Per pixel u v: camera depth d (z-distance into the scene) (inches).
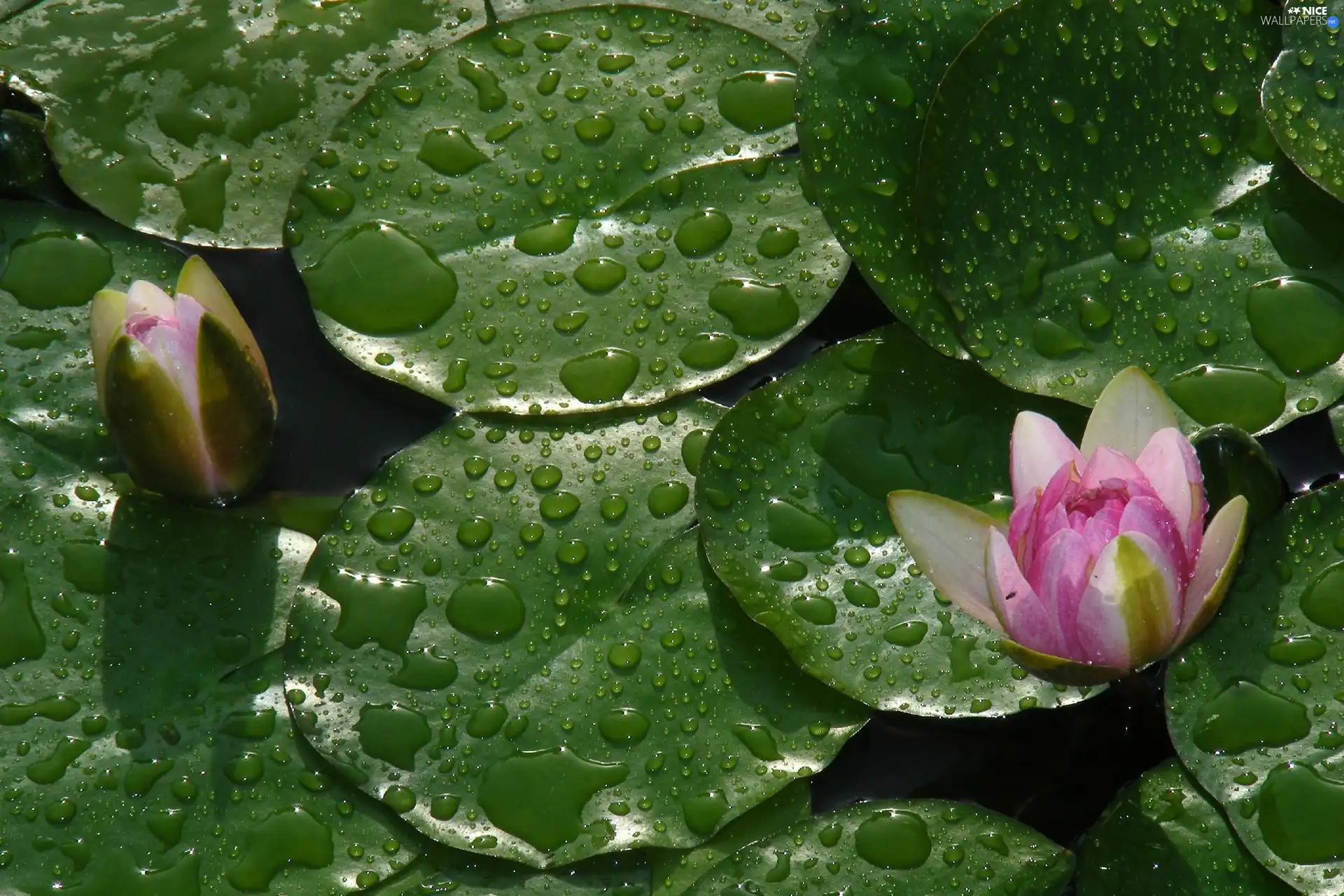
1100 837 78.2
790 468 79.3
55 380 80.0
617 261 80.1
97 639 79.0
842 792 78.7
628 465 79.5
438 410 80.4
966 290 79.1
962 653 78.6
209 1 81.0
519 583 79.1
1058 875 78.0
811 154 79.4
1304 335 79.0
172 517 79.6
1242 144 79.4
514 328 79.9
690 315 79.9
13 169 80.6
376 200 80.4
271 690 79.0
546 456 79.6
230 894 78.3
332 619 79.0
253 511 79.7
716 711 78.7
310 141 80.9
